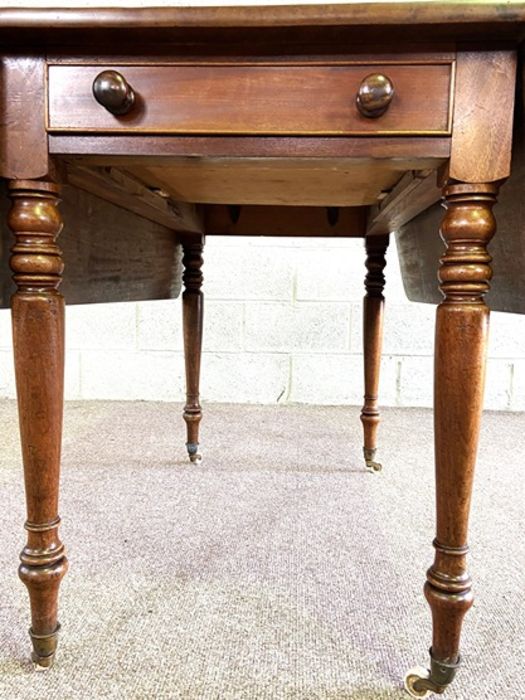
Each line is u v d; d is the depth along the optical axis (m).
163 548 0.94
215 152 0.58
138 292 1.06
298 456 1.49
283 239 2.03
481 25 0.52
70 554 0.92
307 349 2.08
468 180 0.56
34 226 0.58
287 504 1.15
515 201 0.63
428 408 2.08
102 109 0.57
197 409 1.41
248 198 1.04
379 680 0.62
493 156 0.56
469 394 0.57
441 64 0.55
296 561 0.90
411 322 2.05
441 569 0.59
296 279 2.04
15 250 0.58
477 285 0.57
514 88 0.55
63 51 0.57
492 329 2.02
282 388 2.10
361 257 2.03
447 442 0.58
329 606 0.77
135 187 0.82
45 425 0.60
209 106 0.57
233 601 0.78
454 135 0.56
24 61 0.57
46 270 0.59
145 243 1.09
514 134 0.61
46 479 0.62
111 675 0.63
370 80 0.54
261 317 2.07
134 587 0.82
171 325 2.07
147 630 0.71
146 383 2.11
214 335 2.07
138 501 1.16
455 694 0.60
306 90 0.56
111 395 2.11
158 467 1.39
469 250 0.57
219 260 2.04
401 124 0.56
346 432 1.74
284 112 0.57
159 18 0.53
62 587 0.81
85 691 0.60
